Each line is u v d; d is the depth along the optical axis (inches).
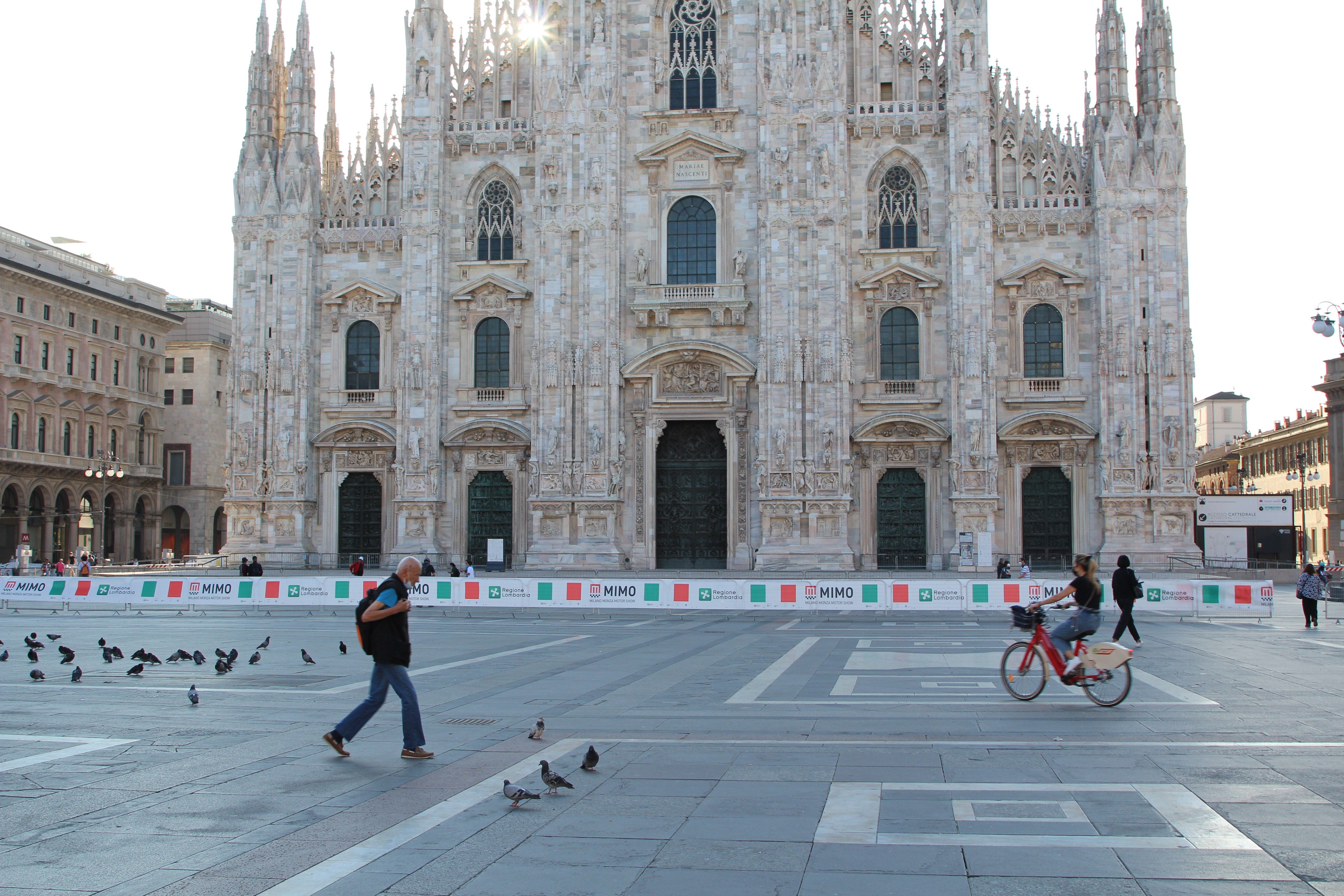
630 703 856.3
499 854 448.8
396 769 605.0
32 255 3636.8
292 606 1952.5
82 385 3804.1
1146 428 2596.0
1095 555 2618.1
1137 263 2620.6
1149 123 2657.5
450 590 1931.6
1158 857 439.8
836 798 536.1
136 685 944.9
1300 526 4638.3
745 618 1888.5
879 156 2743.6
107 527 4028.1
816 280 2667.3
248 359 2871.6
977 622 1787.6
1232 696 876.6
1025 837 468.4
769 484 2657.5
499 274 2834.6
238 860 439.5
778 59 2716.5
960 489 2613.2
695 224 2802.7
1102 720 760.3
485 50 2925.7
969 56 2672.2
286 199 2893.7
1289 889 402.6
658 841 466.9
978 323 2630.4
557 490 2714.1
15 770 601.6
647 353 2733.8
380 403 2864.2
